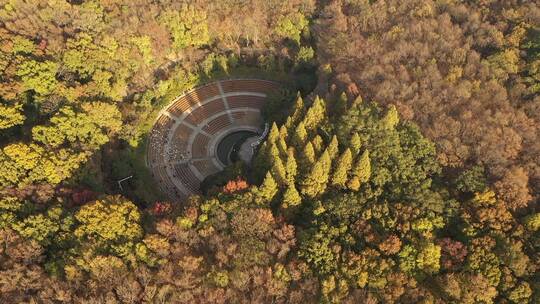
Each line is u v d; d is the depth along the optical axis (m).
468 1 135.50
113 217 86.50
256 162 104.31
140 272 82.44
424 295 80.12
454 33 122.69
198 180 118.31
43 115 107.19
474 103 104.00
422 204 90.81
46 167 93.81
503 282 81.94
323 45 127.94
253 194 93.81
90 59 116.00
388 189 95.00
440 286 82.75
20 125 106.19
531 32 121.50
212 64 135.50
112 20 126.31
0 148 99.31
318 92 115.94
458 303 80.75
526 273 82.38
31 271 81.25
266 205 93.88
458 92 106.25
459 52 114.50
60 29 120.12
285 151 100.12
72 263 83.50
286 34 135.88
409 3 132.38
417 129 100.94
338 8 131.38
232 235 87.62
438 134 100.19
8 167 91.50
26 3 121.31
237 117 131.00
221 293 79.62
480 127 99.12
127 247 84.50
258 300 79.38
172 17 129.25
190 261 81.62
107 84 116.88
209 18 133.75
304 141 101.94
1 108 102.50
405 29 123.44
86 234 86.06
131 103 125.75
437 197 91.19
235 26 135.38
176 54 135.38
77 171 99.06
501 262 83.44
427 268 83.75
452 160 97.06
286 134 104.75
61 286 80.19
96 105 108.00
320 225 88.69
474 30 124.19
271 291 80.31
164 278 81.44
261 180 102.56
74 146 102.69
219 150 124.31
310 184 94.25
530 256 84.69
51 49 114.00
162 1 132.75
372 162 97.00
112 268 81.81
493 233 86.50
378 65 113.56
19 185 91.38
